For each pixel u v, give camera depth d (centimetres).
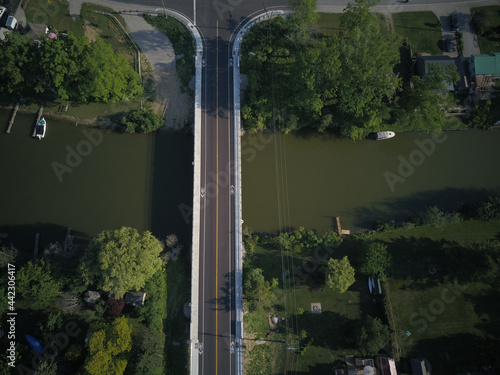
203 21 12519
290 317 10456
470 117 12031
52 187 11381
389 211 11394
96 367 9031
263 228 11219
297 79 11038
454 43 12588
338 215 11356
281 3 12719
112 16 12488
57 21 12300
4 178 11394
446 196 11525
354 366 9950
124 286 9788
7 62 10794
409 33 12631
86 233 11075
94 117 11819
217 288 10575
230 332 10275
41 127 11600
